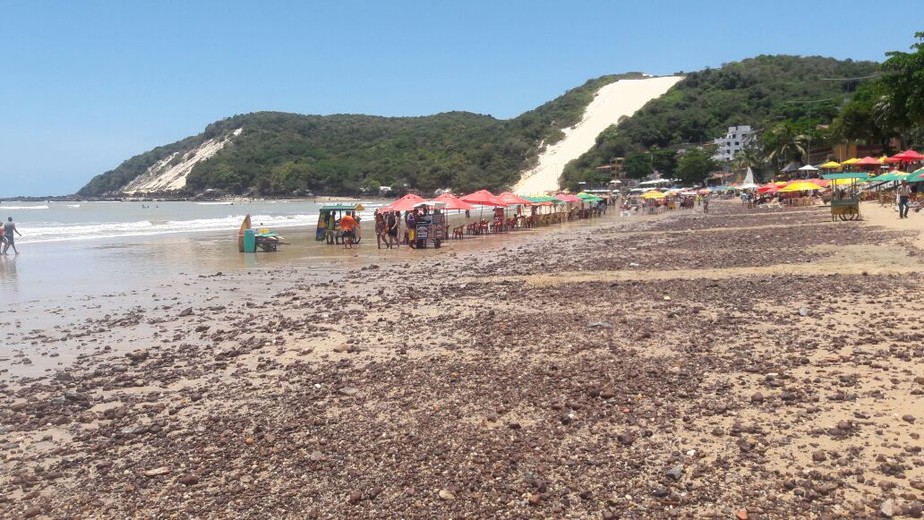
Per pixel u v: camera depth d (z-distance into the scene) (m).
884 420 6.73
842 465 5.84
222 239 42.16
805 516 5.10
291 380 9.29
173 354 11.18
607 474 5.94
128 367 10.44
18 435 7.55
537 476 5.95
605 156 149.50
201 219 75.44
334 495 5.80
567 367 9.20
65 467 6.61
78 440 7.33
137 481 6.23
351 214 36.88
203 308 15.88
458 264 23.92
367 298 16.45
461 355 10.21
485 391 8.36
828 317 11.55
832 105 120.81
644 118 157.25
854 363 8.69
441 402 8.03
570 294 15.48
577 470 6.04
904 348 9.26
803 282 15.43
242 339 12.18
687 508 5.30
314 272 22.78
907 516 5.00
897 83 51.09
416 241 31.61
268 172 197.00
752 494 5.45
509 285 17.59
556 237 36.94
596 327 11.60
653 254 24.33
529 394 8.16
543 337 11.12
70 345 12.23
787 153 97.25
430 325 12.66
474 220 63.53
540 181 158.62
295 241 38.66
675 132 150.88
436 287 17.89
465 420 7.40
